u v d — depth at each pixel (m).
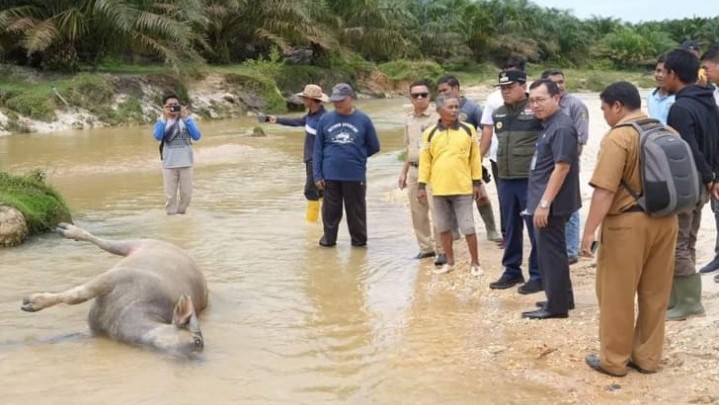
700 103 6.39
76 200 13.04
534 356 5.84
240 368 5.68
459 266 8.62
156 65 35.66
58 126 25.50
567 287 6.70
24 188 10.34
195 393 5.23
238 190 14.07
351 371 5.65
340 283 8.02
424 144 8.32
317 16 44.78
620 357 5.40
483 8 74.62
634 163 5.21
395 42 50.62
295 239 10.02
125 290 6.27
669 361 5.61
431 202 8.59
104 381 5.39
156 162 17.97
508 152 7.60
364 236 9.66
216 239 9.97
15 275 8.12
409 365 5.74
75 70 30.38
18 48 29.78
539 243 6.70
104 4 28.98
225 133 25.05
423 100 8.93
